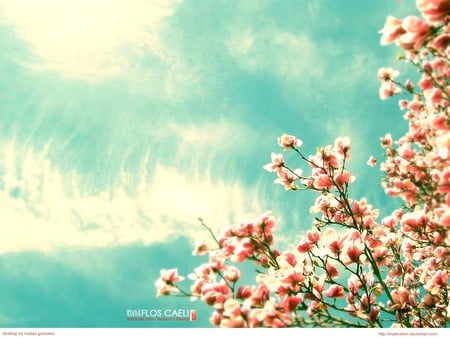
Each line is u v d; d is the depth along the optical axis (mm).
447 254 1809
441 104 1630
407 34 1191
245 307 1398
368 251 1799
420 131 2109
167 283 1526
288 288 1524
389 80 2080
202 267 1568
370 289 1672
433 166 1594
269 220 1661
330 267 1733
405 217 1769
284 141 2016
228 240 1649
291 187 2008
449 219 1334
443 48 1205
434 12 1151
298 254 1729
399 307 1713
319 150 1988
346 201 1918
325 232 1724
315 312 1544
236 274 1536
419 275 2162
